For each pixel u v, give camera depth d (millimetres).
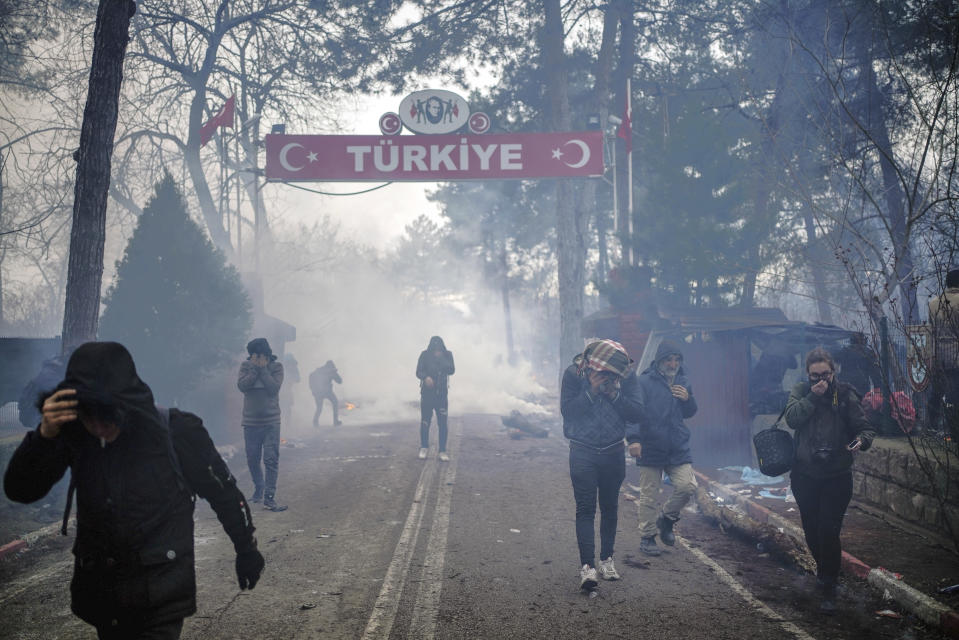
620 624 4676
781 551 6074
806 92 13523
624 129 16781
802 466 5082
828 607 4891
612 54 21344
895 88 12734
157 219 11625
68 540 6812
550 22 19203
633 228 15289
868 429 4863
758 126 16844
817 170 13609
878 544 6176
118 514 2621
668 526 6289
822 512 5047
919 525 6629
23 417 7844
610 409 5508
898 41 11805
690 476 6250
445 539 6824
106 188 9383
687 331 10477
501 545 6625
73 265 9133
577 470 5465
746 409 10195
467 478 10055
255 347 8305
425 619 4758
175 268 11516
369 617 4793
